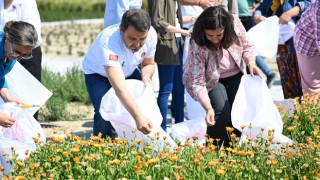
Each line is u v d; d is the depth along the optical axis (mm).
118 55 7922
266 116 8445
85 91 14773
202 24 8164
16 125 7906
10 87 8102
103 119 8508
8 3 9453
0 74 7781
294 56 11445
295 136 9125
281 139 8398
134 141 7715
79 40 27266
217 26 8039
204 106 8305
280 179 7059
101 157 7188
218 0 10609
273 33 10203
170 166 7066
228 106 8531
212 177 6992
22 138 7938
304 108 9539
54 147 7508
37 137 7961
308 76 10281
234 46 8516
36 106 7992
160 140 8000
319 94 9766
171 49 9938
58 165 7180
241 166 7191
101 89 8469
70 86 15094
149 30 8219
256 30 10211
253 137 8531
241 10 13242
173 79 10742
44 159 7328
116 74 7836
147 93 8141
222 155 7520
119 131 8141
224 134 8625
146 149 7457
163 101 10180
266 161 7391
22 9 9547
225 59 8516
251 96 8430
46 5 40031
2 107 7820
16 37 7262
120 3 9477
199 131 8695
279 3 11477
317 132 8797
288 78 11594
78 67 17078
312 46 10039
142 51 8188
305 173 7453
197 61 8414
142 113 7789
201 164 7156
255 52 9477
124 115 7973
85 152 7426
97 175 6922
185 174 7004
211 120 8203
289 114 9789
